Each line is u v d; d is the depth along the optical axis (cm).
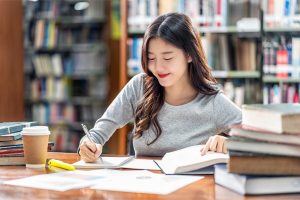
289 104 133
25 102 532
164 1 365
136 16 373
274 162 115
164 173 145
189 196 115
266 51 353
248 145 116
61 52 536
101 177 139
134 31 373
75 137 525
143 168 156
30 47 529
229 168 115
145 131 206
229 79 370
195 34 194
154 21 189
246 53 358
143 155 203
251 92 363
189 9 359
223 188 124
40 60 531
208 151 158
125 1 372
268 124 117
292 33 358
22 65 492
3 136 164
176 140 203
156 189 123
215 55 360
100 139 208
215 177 130
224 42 359
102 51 523
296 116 114
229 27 353
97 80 527
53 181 133
